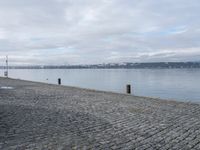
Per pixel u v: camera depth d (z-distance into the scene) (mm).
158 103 13898
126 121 8898
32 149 5668
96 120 9000
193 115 10281
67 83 65188
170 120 9188
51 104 12867
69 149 5719
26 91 20141
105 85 58375
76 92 20125
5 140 6340
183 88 52281
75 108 11680
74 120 8914
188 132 7453
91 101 14453
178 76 116000
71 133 7125
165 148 5922
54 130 7430
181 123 8703
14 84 28703
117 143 6254
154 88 52312
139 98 16281
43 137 6664
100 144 6145
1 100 13914
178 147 6012
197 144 6266
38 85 27812
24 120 8719
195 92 44562
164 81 77312
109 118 9406
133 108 11969
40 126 7891
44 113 10188
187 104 13609
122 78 97438
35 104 12695
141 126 8141
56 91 20812
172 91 46188
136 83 67562
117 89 47438
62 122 8539
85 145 6035
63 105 12602
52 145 5984
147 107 12359
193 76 115562
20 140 6355
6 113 9953
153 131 7512
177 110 11555
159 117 9742
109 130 7547
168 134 7191
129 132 7352
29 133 7039
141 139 6641
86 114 10164
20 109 11008
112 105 12883
